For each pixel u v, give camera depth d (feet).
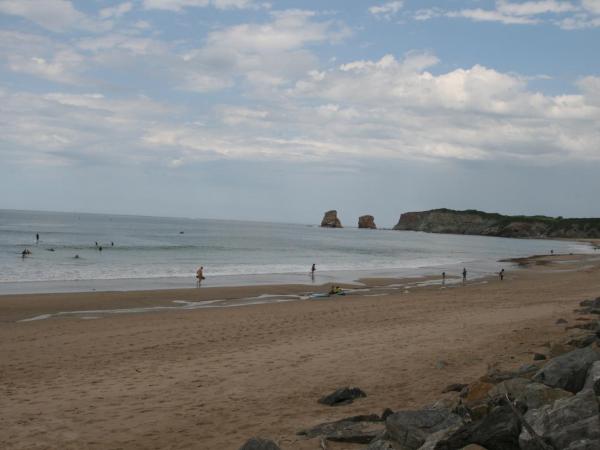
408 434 17.44
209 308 72.33
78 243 221.87
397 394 28.27
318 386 30.89
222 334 48.93
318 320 57.31
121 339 46.96
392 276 133.80
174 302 78.18
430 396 27.32
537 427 14.75
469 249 333.21
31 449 21.79
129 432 23.59
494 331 47.60
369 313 62.80
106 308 71.10
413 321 55.72
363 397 27.86
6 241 221.87
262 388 30.78
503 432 14.67
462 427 15.67
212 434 22.95
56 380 33.19
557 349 31.78
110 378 33.58
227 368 35.76
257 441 18.12
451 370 33.35
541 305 68.33
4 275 111.96
